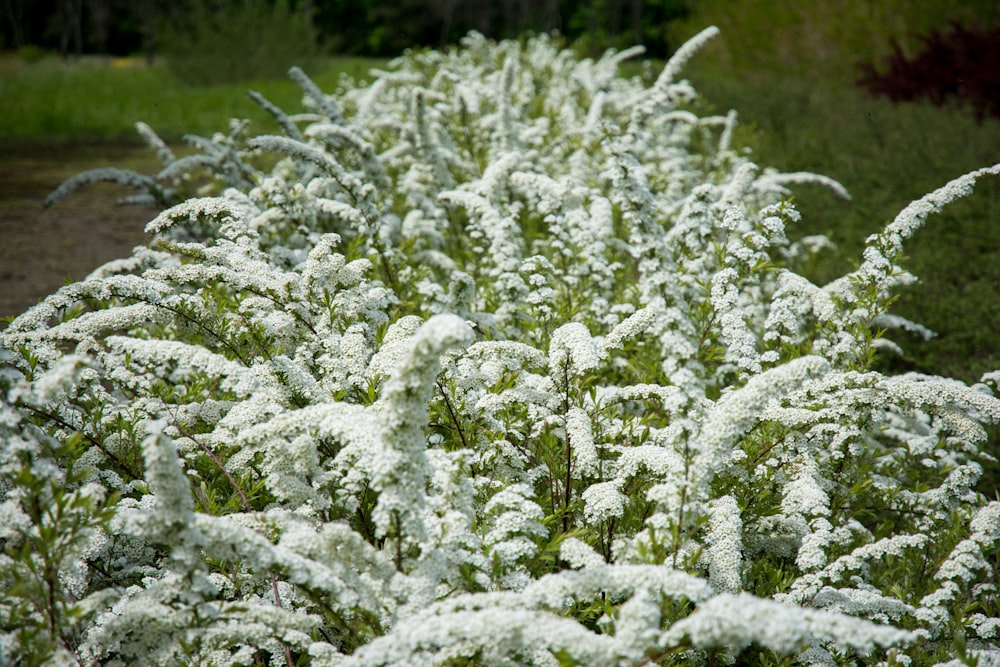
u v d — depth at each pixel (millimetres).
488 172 6406
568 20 57094
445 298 4969
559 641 2275
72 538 2621
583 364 3346
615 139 4922
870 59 21203
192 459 3771
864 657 3334
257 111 21469
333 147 8133
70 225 11766
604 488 3229
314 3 51156
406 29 51531
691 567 3092
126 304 4773
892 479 4375
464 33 53875
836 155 12539
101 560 3342
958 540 3707
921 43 21062
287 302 4250
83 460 3547
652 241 4832
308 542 2676
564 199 6215
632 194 4824
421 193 7906
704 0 27266
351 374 3953
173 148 18594
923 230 9867
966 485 4098
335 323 4316
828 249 9086
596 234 5953
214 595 2682
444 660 2539
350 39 52344
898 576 3934
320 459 3646
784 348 4652
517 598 2545
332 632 3209
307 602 3182
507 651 2551
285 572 2662
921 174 11211
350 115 12742
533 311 4848
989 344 7395
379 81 12289
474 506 3406
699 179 10008
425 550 2725
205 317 4117
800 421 3797
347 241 6457
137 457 3756
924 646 3805
